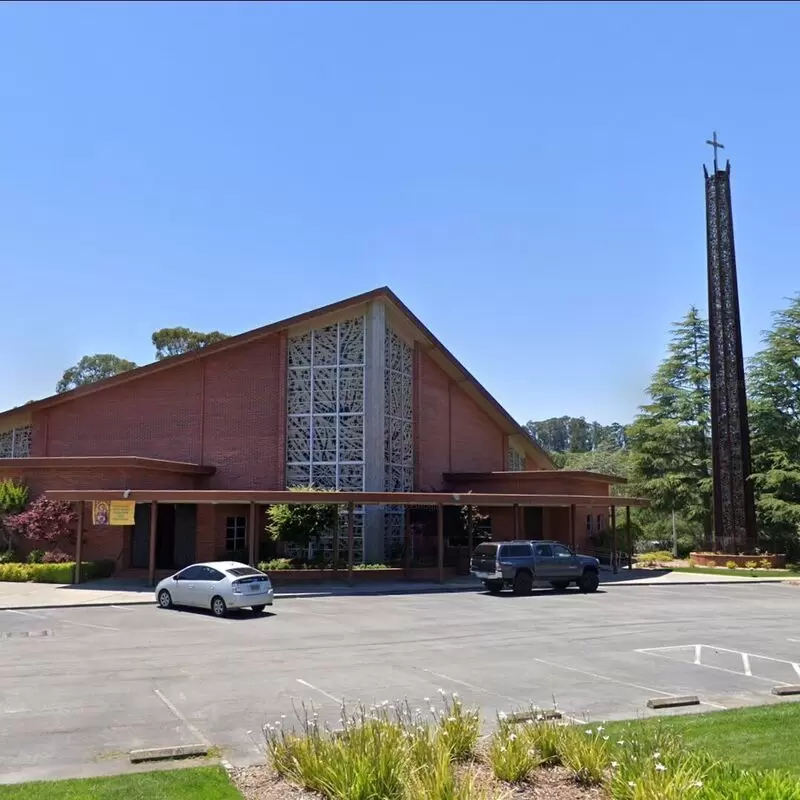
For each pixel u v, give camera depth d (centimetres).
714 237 4547
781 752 835
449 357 4141
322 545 3616
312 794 713
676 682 1322
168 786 738
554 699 1083
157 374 3778
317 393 3738
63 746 920
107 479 3161
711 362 4531
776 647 1702
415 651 1616
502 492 4081
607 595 2858
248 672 1379
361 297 3681
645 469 5553
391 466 3800
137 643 1705
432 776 688
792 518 4628
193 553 3403
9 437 4025
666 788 630
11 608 2323
